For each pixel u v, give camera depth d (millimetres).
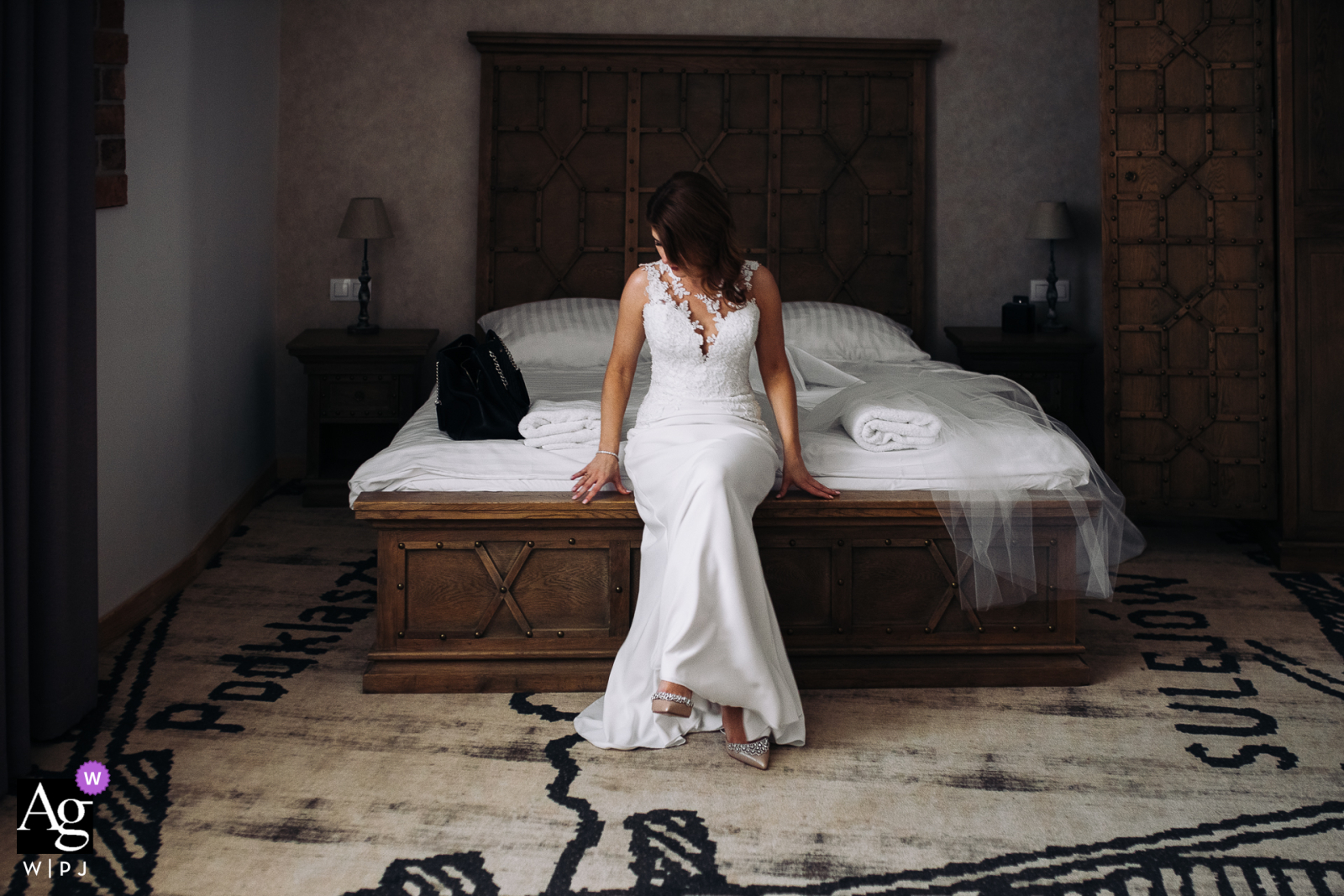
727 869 2000
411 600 2771
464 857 2025
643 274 2717
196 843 2051
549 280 5082
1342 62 3857
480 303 5074
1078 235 5215
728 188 5094
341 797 2240
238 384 4391
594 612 2805
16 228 2146
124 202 3078
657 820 2170
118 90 3020
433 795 2256
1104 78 4086
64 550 2416
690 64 5016
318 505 4688
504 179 5035
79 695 2543
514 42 4941
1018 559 2801
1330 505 3912
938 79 5125
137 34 3211
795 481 2748
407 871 1979
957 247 5227
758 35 5035
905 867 2016
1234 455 4047
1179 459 4082
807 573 2828
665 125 5043
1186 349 4070
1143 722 2648
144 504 3316
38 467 2338
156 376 3395
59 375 2340
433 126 5059
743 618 2334
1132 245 4090
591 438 2832
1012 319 4969
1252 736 2576
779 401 2773
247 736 2506
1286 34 3883
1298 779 2361
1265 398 4016
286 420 5164
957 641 2873
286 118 5016
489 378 2963
